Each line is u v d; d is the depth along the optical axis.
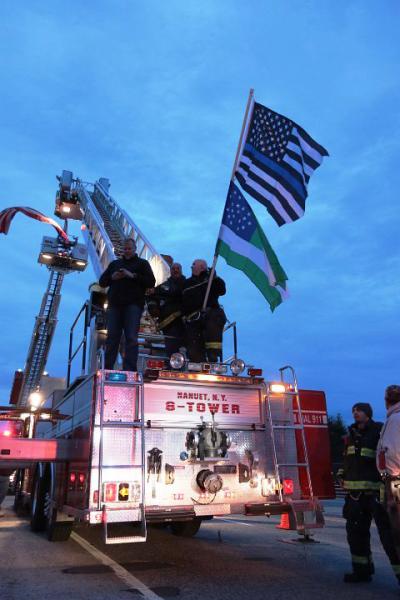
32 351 28.20
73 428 5.29
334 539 6.88
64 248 26.31
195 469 4.89
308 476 5.33
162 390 5.02
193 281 6.69
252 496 5.10
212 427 5.01
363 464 4.46
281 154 6.44
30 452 5.81
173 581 4.30
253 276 6.09
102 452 4.47
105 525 4.20
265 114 6.65
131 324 6.06
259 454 5.29
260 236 6.13
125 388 4.78
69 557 5.39
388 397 4.21
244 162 6.57
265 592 3.91
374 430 4.55
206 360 6.46
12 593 3.84
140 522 4.33
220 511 4.75
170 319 6.93
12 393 29.02
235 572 4.69
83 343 6.87
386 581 4.35
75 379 5.30
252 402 5.44
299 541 6.63
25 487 9.40
